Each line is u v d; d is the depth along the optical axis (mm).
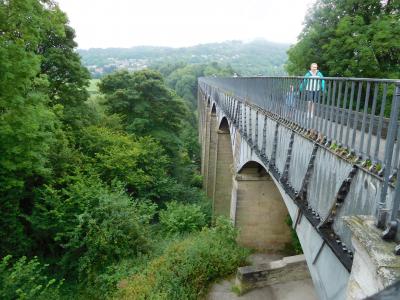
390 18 16594
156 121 36312
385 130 7531
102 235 14766
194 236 17641
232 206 19312
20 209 15875
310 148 7840
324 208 6977
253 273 14336
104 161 22109
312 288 14688
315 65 11320
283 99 10227
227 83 25344
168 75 142375
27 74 11602
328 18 19234
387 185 4387
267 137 12062
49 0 13703
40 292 12156
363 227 4105
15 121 12016
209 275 14898
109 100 34844
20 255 15617
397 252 3537
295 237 18828
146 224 17688
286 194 9758
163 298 12000
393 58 17359
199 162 53031
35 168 14062
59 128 19109
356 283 3934
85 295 14164
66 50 24156
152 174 26047
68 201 15953
